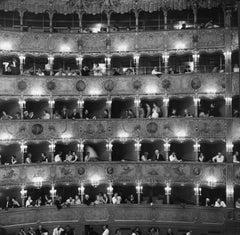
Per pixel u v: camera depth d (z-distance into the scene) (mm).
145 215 43469
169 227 42844
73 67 49000
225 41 44188
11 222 41656
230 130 42844
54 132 45031
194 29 45125
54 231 41188
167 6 45906
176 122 44281
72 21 49031
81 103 45938
